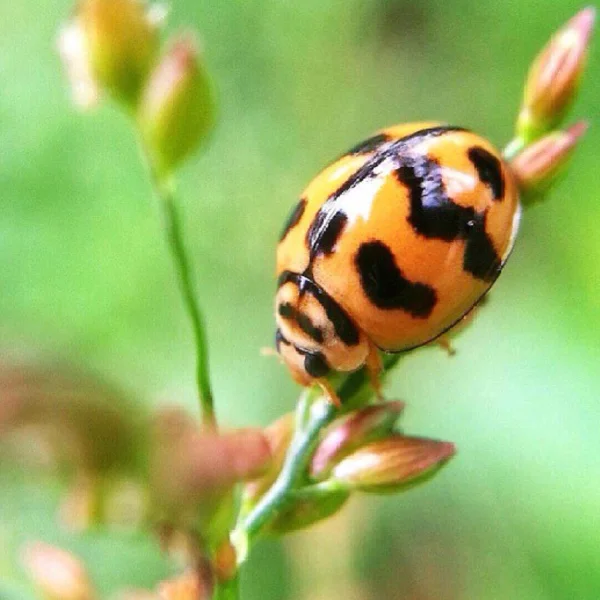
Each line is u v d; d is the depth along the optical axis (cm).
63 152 6
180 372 5
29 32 7
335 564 5
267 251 6
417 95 6
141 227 6
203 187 6
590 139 6
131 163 6
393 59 6
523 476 5
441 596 5
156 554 5
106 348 5
